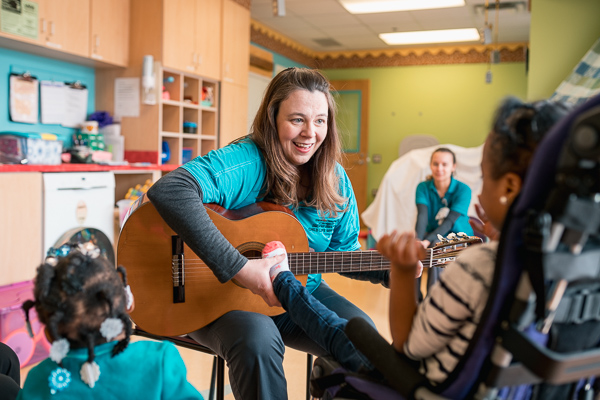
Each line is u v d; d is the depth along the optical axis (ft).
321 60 30.07
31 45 11.75
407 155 15.49
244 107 18.25
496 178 2.60
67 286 3.06
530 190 2.22
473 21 22.43
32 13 11.39
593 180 2.02
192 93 16.20
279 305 4.37
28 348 8.55
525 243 2.25
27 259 9.94
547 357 2.19
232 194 4.99
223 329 4.52
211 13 16.15
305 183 5.49
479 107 27.63
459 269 2.57
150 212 4.80
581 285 2.39
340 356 3.67
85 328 3.20
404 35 25.45
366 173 29.14
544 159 2.16
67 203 10.70
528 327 2.36
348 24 23.49
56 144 11.39
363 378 3.19
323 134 5.07
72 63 14.03
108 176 11.77
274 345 4.35
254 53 22.57
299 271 5.17
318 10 21.27
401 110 28.96
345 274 5.68
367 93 28.99
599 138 1.93
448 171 11.38
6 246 9.57
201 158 4.86
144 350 3.57
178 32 14.69
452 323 2.58
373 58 29.22
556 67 14.92
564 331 2.46
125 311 3.46
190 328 4.88
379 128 29.40
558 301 2.29
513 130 2.48
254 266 4.41
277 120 5.05
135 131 14.49
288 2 20.20
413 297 2.91
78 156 12.33
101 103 14.85
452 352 2.64
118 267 3.68
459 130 28.04
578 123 1.99
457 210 11.25
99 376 3.36
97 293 3.15
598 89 13.26
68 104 13.79
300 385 7.80
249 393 4.24
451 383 2.57
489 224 3.59
